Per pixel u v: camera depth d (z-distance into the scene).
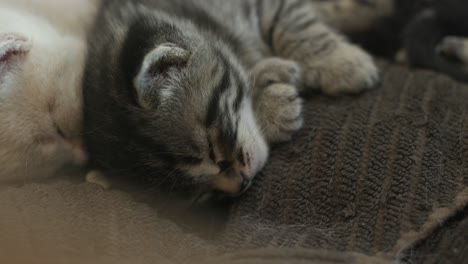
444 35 0.39
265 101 0.35
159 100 0.31
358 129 0.33
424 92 0.34
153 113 0.32
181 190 0.32
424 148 0.32
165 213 0.32
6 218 0.30
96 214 0.30
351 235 0.30
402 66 0.38
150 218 0.31
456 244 0.30
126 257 0.29
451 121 0.33
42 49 0.35
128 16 0.35
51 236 0.29
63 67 0.35
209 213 0.32
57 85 0.35
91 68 0.34
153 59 0.31
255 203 0.32
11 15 0.35
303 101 0.36
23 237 0.29
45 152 0.34
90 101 0.33
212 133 0.32
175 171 0.32
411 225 0.30
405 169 0.31
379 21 0.41
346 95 0.36
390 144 0.32
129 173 0.32
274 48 0.38
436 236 0.30
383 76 0.37
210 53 0.34
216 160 0.32
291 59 0.37
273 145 0.34
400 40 0.40
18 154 0.34
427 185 0.31
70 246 0.29
